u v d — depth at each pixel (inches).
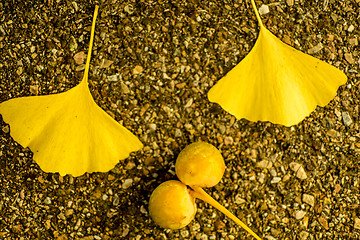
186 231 18.7
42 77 18.6
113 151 18.2
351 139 19.0
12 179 18.6
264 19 18.8
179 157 18.0
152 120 18.6
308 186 18.9
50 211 18.6
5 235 18.6
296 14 18.9
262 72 18.2
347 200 19.0
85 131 18.1
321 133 18.9
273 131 18.8
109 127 18.1
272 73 18.2
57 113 18.0
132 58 18.6
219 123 18.7
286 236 18.8
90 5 18.6
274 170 18.8
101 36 18.6
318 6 19.0
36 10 18.6
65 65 18.6
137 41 18.6
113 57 18.6
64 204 18.6
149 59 18.6
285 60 18.2
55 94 18.1
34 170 18.6
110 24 18.6
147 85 18.6
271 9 18.8
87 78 18.3
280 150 18.8
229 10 18.7
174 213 17.7
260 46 18.2
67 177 18.5
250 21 18.8
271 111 18.3
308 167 18.9
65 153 18.1
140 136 18.6
